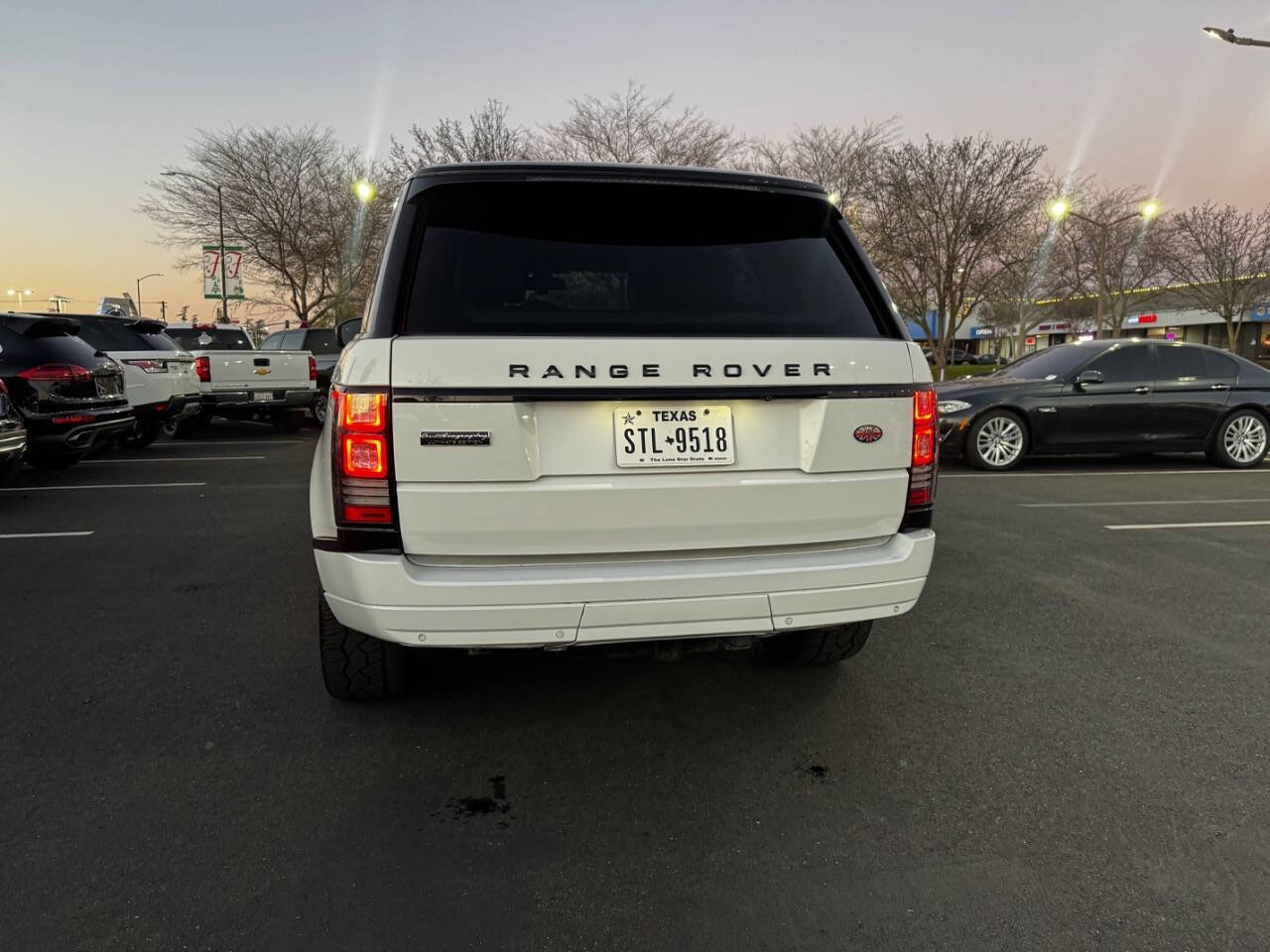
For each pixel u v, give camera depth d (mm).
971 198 22234
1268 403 10016
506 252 2525
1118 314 40250
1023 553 5602
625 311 2508
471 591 2277
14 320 7453
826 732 3018
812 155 23531
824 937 1995
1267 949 1969
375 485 2246
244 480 8453
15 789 2564
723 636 2588
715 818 2479
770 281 2666
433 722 3057
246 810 2479
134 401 10172
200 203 27453
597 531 2369
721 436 2426
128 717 3059
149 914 2025
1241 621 4250
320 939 1959
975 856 2311
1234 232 32281
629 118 22750
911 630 4082
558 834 2391
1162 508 7301
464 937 1979
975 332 64375
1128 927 2035
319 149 27922
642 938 1985
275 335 16328
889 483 2600
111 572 4957
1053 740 2971
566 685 3387
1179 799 2598
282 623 4074
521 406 2266
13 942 1921
